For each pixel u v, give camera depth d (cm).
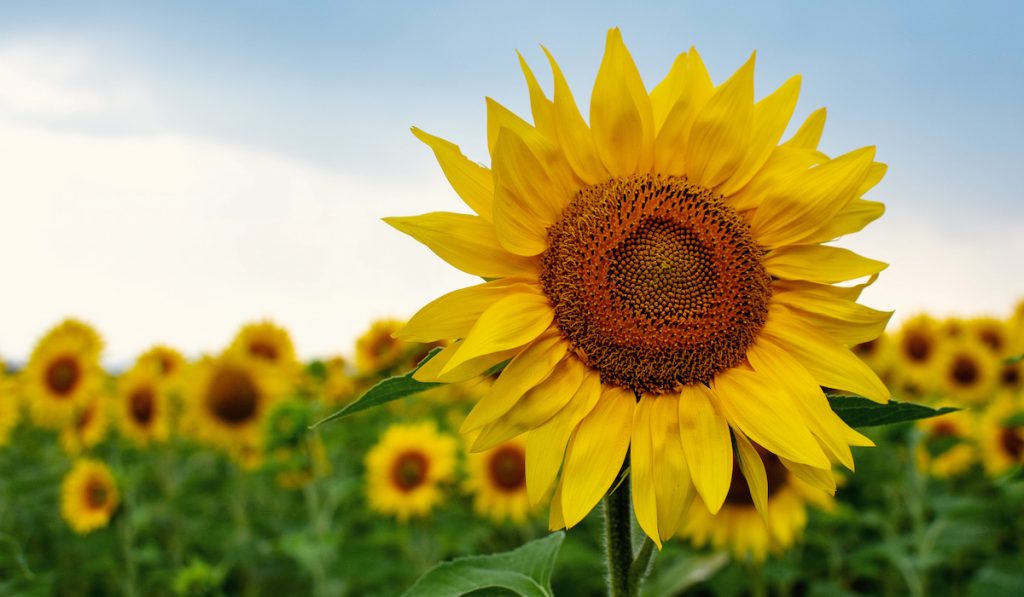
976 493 192
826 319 73
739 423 71
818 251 74
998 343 246
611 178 75
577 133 73
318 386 231
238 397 190
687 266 73
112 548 171
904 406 71
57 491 196
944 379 223
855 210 74
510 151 71
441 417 238
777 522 139
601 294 72
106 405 206
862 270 73
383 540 162
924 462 165
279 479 194
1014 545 176
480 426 69
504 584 73
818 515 155
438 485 178
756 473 70
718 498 69
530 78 73
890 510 177
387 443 171
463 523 173
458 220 71
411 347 201
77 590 188
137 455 247
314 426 69
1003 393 221
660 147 75
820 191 73
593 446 71
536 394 71
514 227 71
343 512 208
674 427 71
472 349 68
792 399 71
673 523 70
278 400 193
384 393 70
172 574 161
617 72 73
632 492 70
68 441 204
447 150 72
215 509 221
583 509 69
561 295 72
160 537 196
